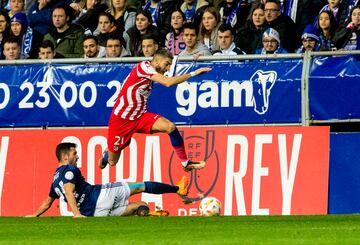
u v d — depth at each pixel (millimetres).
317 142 32562
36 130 34906
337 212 32281
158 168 33719
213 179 33188
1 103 35781
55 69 35438
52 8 42375
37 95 35500
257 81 33750
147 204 32219
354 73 33000
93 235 22125
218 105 34031
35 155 34781
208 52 38438
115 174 34094
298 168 32594
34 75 35594
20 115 35625
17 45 41094
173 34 39250
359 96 32938
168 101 34438
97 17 42094
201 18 39656
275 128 33000
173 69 33188
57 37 41344
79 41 40844
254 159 32969
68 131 34719
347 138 32375
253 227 24328
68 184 30938
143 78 31547
